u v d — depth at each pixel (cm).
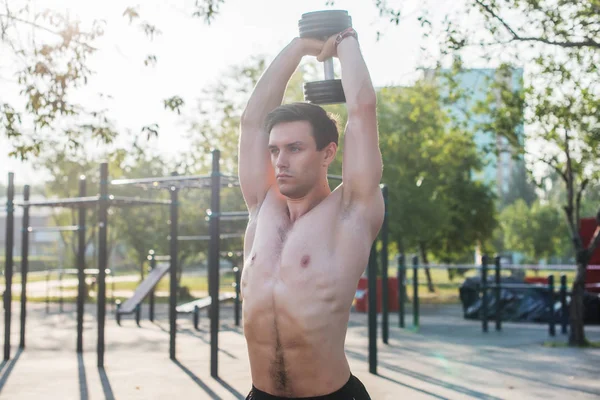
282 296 234
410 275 5538
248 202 267
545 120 1229
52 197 2994
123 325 1673
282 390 240
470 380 883
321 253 235
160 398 781
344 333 241
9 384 869
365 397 250
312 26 270
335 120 262
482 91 1316
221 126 2538
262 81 272
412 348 1210
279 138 242
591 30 1071
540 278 2052
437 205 2448
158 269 1828
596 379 894
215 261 929
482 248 3294
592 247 1262
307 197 246
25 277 1243
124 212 2736
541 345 1255
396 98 1405
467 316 1819
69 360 1077
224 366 1012
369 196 244
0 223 6562
